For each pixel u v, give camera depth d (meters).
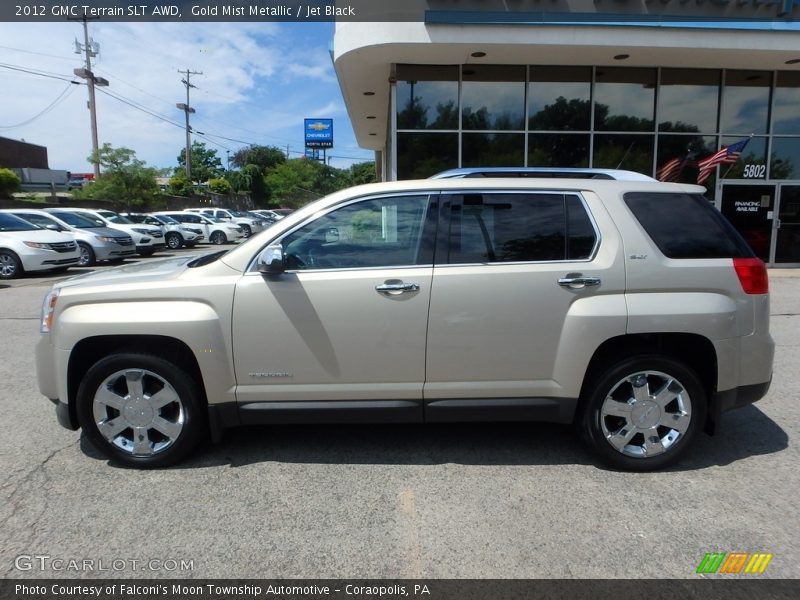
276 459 3.89
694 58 12.39
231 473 3.69
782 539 2.96
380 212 3.70
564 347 3.60
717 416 3.71
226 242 28.89
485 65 12.72
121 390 3.78
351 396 3.66
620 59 12.42
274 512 3.23
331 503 3.32
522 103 12.90
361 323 3.58
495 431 4.38
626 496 3.40
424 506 3.29
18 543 2.94
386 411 3.68
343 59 12.23
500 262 3.63
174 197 40.84
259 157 84.00
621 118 13.21
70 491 3.46
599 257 3.62
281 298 3.56
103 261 18.12
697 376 3.66
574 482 3.57
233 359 3.60
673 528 3.07
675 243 3.66
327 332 3.58
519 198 3.72
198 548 2.90
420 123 12.82
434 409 3.68
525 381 3.65
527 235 3.67
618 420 3.79
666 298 3.59
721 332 3.60
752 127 13.70
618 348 3.76
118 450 3.72
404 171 12.95
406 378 3.64
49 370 3.73
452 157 12.94
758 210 14.05
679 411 3.69
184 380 3.63
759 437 4.28
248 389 3.64
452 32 11.10
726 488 3.50
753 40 11.64
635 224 3.66
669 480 3.60
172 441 3.70
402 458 3.92
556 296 3.58
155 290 3.59
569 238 3.67
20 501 3.34
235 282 3.59
